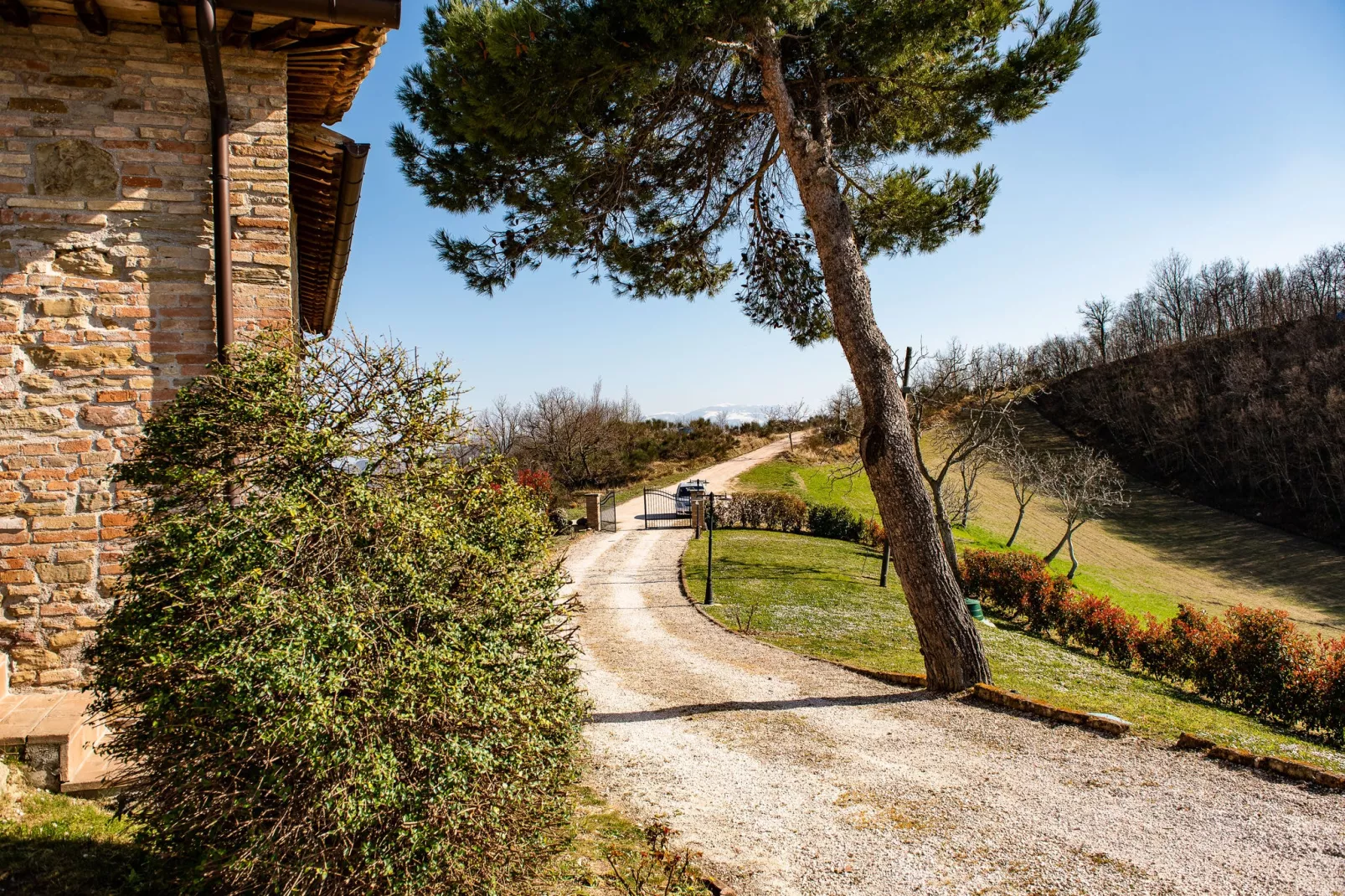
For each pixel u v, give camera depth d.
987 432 23.92
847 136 10.59
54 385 4.33
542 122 7.84
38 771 3.72
